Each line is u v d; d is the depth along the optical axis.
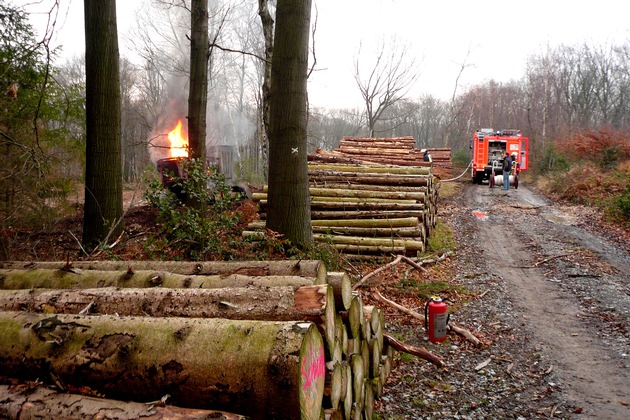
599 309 7.12
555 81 47.50
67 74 24.77
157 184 7.61
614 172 19.53
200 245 7.30
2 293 3.66
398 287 8.05
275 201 7.73
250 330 2.72
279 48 7.63
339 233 9.98
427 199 11.59
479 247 11.73
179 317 3.24
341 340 3.66
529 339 6.11
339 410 3.43
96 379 2.72
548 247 11.38
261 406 2.55
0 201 8.29
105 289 3.66
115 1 8.38
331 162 12.71
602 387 4.82
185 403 2.65
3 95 8.81
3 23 8.59
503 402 4.59
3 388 2.76
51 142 9.92
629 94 45.75
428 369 5.34
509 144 27.25
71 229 10.35
